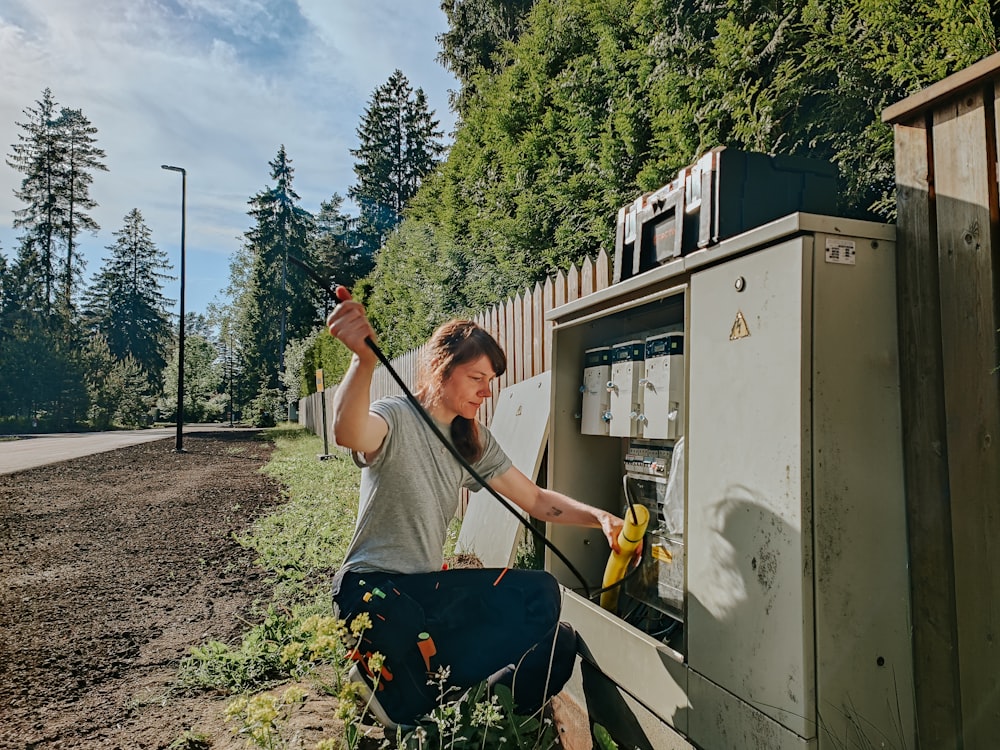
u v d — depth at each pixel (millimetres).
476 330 2297
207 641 3598
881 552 1580
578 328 2926
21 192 53906
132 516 7898
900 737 1565
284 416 48812
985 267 1453
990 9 2406
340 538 5609
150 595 4570
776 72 3453
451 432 2330
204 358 73625
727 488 1759
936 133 1585
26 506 8852
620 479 2949
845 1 3031
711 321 1846
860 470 1571
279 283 52812
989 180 1454
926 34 2576
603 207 4957
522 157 6324
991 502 1427
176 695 2924
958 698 1484
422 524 2244
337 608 2131
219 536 6473
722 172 1947
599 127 5188
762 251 1666
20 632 3896
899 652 1580
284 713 2537
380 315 13055
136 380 49188
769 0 3572
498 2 14094
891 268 1645
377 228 44219
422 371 2383
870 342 1607
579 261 5383
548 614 2266
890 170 2873
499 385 5539
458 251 8062
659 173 4152
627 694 2184
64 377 41969
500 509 4113
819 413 1539
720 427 1796
